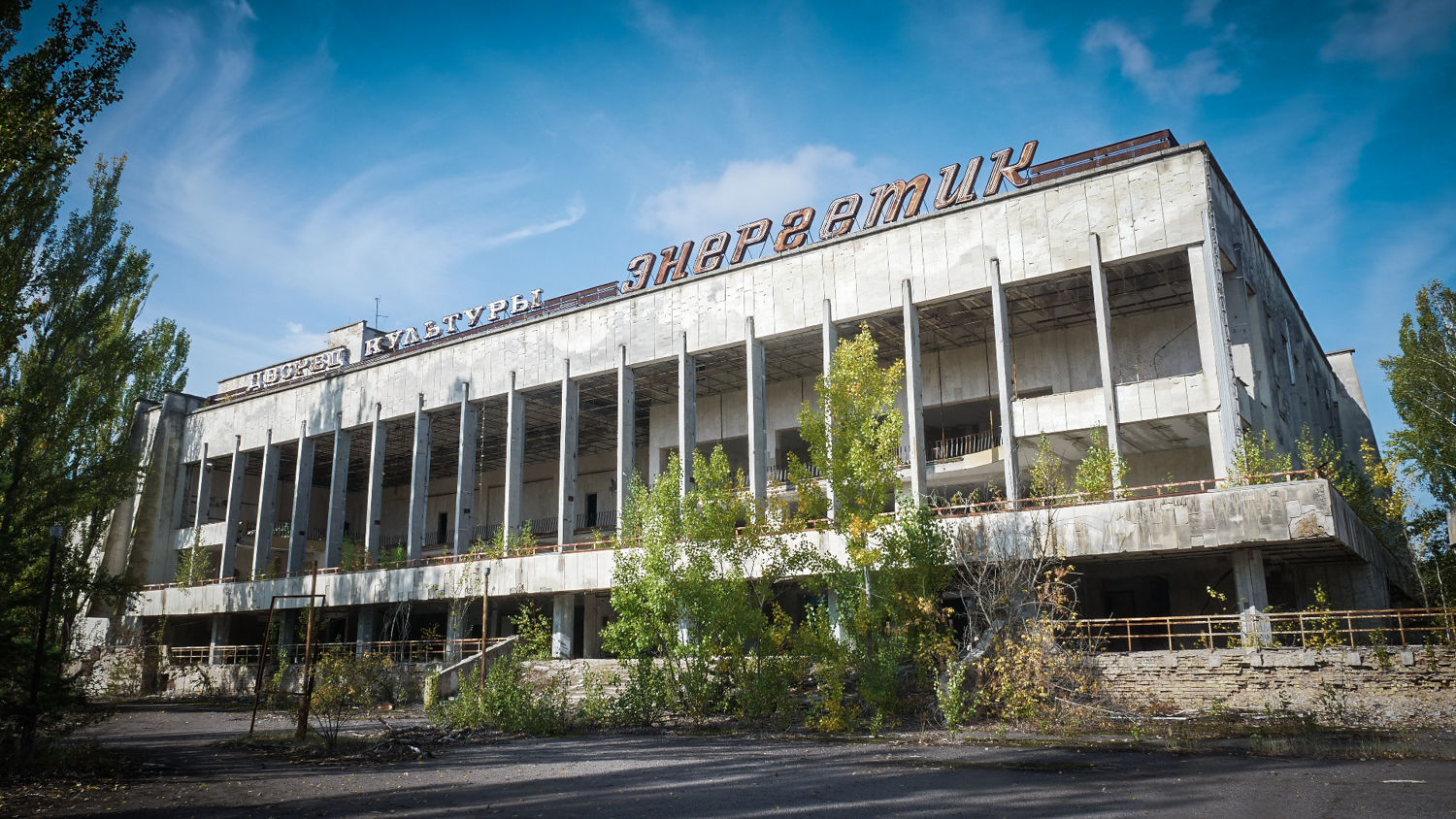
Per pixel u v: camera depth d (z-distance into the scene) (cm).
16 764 1814
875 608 2375
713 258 4322
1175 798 1207
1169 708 2288
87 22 1653
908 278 3706
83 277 2945
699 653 2612
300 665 4347
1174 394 3150
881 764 1655
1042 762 1609
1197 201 3200
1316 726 1992
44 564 2498
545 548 4397
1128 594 3975
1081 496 3020
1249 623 2669
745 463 5278
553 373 4653
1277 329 3916
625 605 2712
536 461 6397
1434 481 3869
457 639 4291
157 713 3528
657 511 2773
